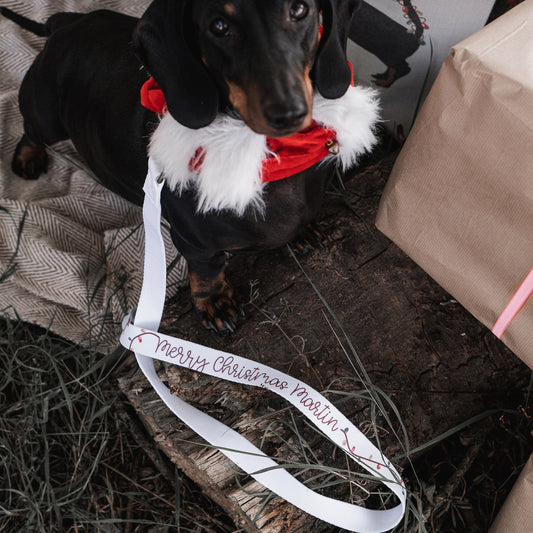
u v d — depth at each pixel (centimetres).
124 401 92
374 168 98
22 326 98
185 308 91
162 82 69
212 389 85
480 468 88
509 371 87
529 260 72
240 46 64
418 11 89
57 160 109
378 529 79
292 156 72
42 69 91
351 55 99
